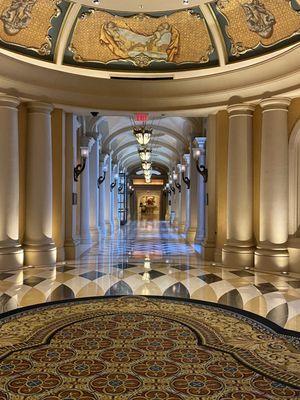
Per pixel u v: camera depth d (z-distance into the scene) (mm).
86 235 11445
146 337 3861
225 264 8375
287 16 7016
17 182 7902
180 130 16281
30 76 7895
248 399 2652
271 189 7762
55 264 8406
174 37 8492
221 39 8180
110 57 8680
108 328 4133
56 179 8906
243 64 8148
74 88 8539
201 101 8734
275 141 7727
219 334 3967
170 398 2652
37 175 8281
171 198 28250
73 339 3787
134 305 5066
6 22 7309
